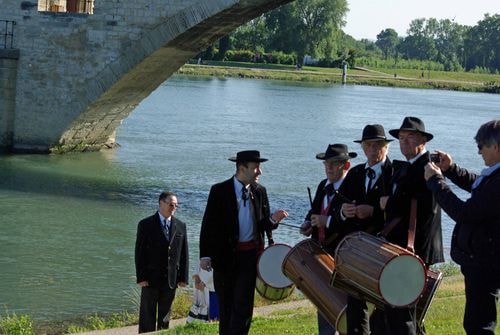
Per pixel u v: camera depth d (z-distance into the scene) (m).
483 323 6.30
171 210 10.85
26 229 19.58
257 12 27.88
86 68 29.00
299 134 43.00
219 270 8.46
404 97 84.31
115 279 15.95
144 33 28.14
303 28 113.75
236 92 71.00
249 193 8.48
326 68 118.19
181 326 9.96
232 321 8.41
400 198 7.13
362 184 7.73
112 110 30.84
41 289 15.14
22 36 29.56
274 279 8.45
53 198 23.12
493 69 176.50
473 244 6.24
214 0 27.00
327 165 8.05
